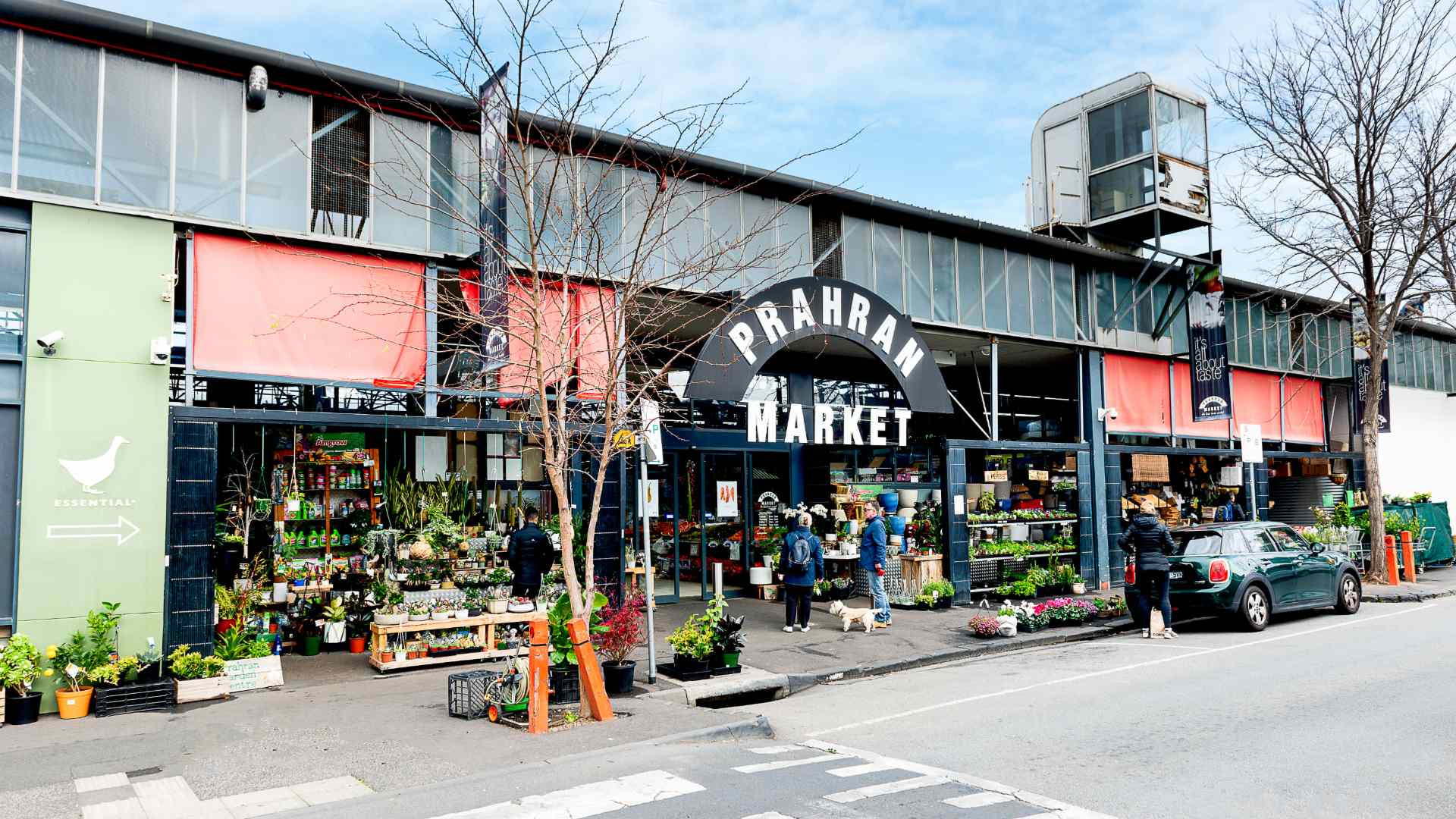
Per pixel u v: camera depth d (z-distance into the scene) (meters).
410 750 7.74
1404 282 19.91
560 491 9.60
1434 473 29.22
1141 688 10.05
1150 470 21.58
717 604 11.16
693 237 14.79
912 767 7.13
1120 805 6.12
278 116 11.72
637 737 8.07
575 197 11.23
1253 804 6.12
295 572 13.24
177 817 6.19
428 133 12.80
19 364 9.80
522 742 7.96
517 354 12.78
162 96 10.95
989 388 23.44
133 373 10.28
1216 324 20.56
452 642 11.82
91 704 9.38
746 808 6.00
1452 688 9.56
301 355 11.57
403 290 12.40
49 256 10.01
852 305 15.23
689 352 18.09
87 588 9.82
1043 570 18.05
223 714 9.27
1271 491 26.30
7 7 9.95
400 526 13.43
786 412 18.52
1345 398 26.78
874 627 14.49
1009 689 10.31
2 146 9.95
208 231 11.13
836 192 16.22
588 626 9.44
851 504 17.73
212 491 10.55
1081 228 21.58
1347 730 8.00
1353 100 19.25
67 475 9.83
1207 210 21.23
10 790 6.84
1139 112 20.67
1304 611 16.64
